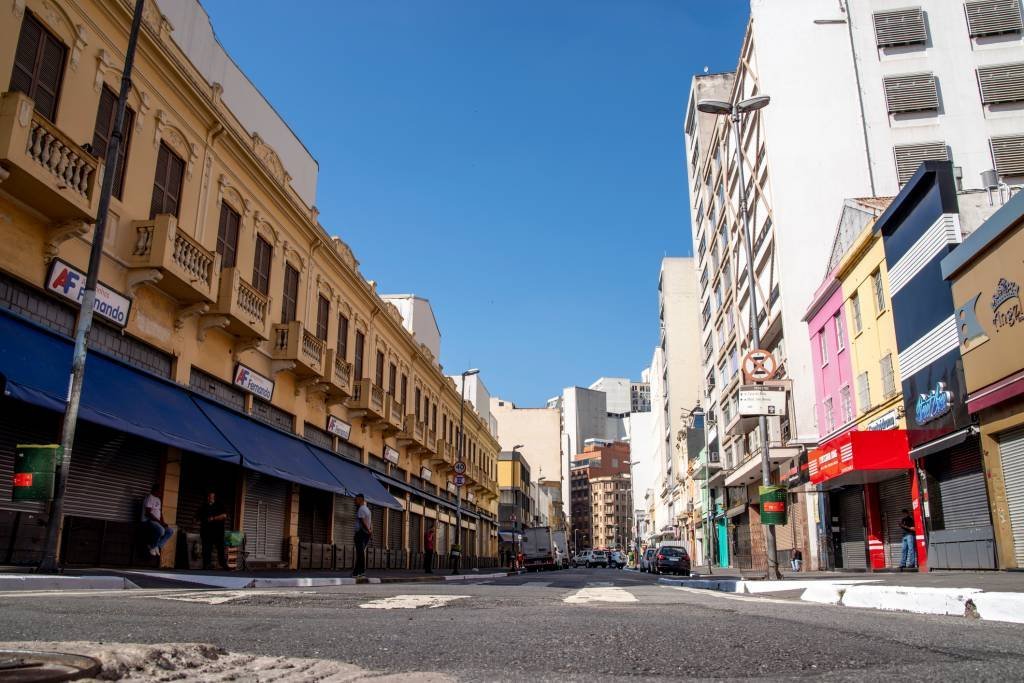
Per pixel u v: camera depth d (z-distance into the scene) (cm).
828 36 3316
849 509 2488
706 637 384
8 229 1213
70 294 1331
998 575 1183
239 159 1970
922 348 1864
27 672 211
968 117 3164
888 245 2089
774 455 3012
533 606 621
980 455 1616
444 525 4628
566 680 259
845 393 2523
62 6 1332
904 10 3281
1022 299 1427
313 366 2264
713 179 4875
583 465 18362
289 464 1962
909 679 255
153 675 229
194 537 1631
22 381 1095
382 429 3203
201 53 1934
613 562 7919
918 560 1908
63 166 1241
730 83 5347
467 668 283
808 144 3209
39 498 875
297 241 2378
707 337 5309
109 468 1438
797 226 3141
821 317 2755
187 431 1499
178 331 1683
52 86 1325
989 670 274
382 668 277
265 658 277
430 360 4262
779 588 1009
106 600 567
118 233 1481
